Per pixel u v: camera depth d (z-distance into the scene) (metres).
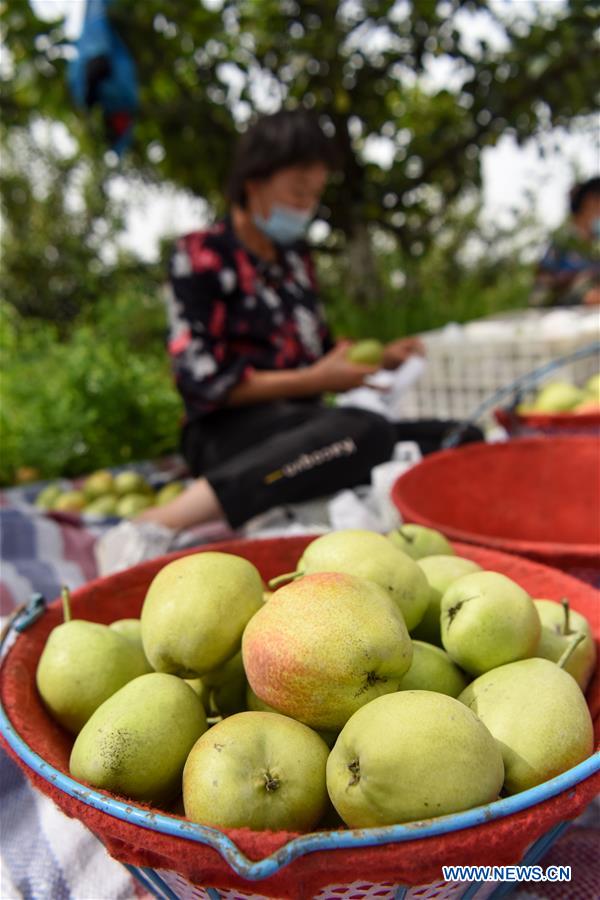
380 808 0.61
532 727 0.71
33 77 4.09
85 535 2.12
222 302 2.38
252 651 0.76
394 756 0.61
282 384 2.29
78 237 8.48
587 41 4.32
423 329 5.22
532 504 1.66
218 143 4.60
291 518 2.06
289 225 2.36
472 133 4.79
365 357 2.63
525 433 2.07
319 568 0.93
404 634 0.75
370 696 0.72
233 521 1.99
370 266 5.28
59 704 0.85
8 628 0.95
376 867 0.52
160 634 0.84
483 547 1.14
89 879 0.90
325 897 0.63
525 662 0.81
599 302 4.52
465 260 8.45
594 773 0.60
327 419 2.12
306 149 2.20
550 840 0.68
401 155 5.07
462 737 0.63
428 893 0.64
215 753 0.67
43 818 1.01
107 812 0.58
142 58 4.00
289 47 4.37
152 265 8.09
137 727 0.73
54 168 8.41
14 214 8.43
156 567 1.12
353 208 5.06
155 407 3.21
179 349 2.32
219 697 0.89
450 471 1.61
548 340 2.88
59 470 3.05
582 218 4.77
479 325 3.44
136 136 4.61
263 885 0.55
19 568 1.83
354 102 4.72
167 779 0.73
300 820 0.66
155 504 2.49
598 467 1.64
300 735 0.70
